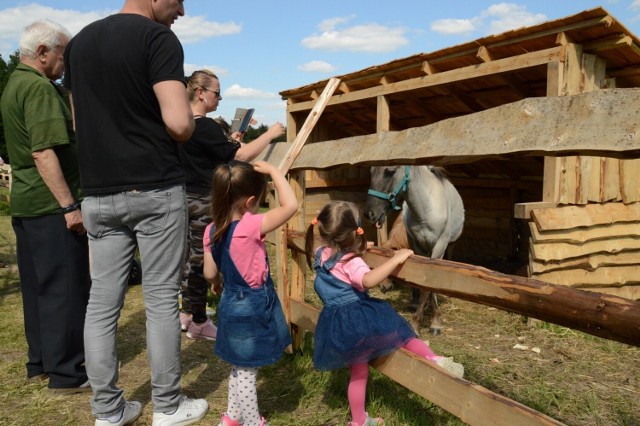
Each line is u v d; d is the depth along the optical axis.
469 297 2.22
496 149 2.00
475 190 9.56
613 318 1.63
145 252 2.65
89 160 2.60
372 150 2.79
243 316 2.63
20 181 3.21
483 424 2.11
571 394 3.58
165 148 2.61
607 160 5.95
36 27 3.18
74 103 2.64
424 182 5.07
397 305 6.09
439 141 2.33
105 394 2.76
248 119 4.32
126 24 2.53
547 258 5.29
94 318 2.73
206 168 4.18
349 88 8.12
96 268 2.73
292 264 3.92
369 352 2.66
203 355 4.04
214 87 4.18
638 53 5.52
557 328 5.00
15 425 2.92
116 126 2.54
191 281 4.31
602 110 1.70
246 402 2.67
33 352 3.51
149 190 2.57
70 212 3.13
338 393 3.29
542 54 5.50
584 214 5.62
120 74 2.48
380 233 9.15
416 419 2.98
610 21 4.96
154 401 2.82
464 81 7.16
